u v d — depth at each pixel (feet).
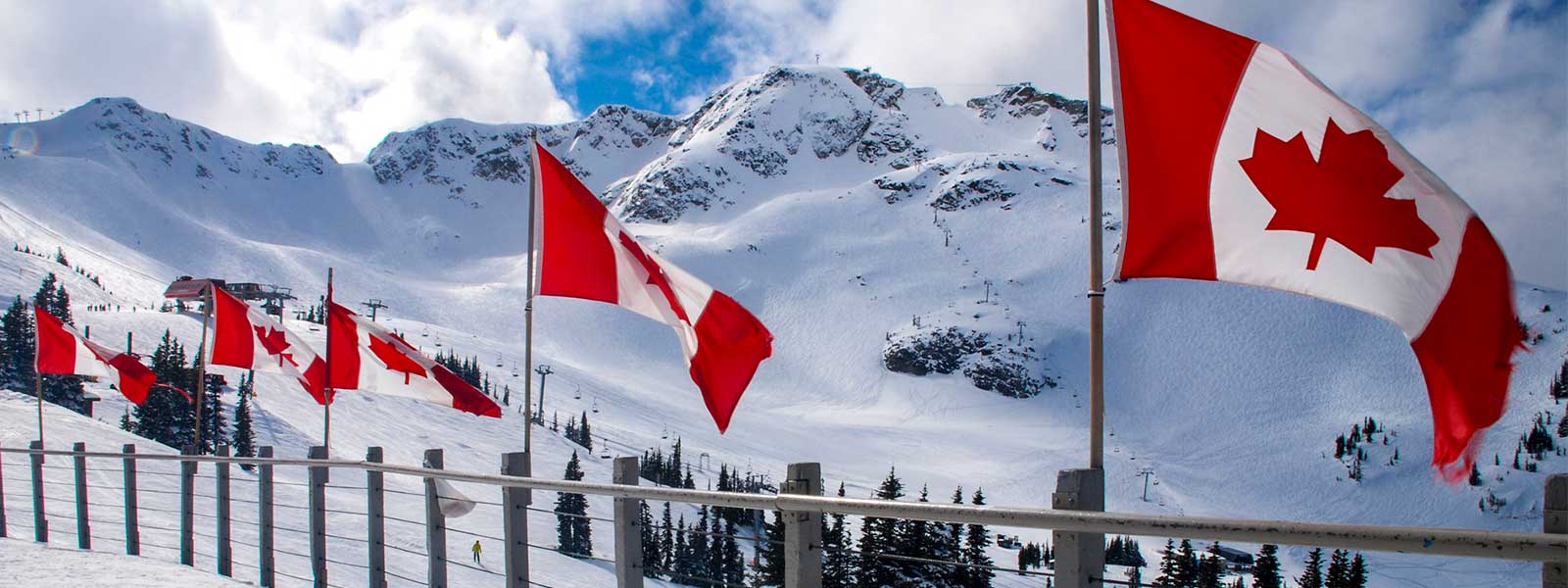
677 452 372.38
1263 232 19.07
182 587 27.04
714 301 29.04
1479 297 16.83
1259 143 19.07
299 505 112.06
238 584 28.71
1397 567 261.65
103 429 140.56
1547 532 9.33
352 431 320.70
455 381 45.57
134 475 37.47
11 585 26.50
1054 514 12.20
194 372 237.25
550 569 110.63
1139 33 19.98
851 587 61.16
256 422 280.31
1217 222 19.39
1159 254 19.74
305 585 32.22
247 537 69.56
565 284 31.94
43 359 69.67
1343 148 18.38
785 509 15.19
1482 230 16.99
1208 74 19.52
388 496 146.72
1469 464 16.28
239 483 124.26
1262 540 10.52
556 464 371.97
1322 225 18.47
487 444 364.99
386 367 47.50
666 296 30.37
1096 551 12.54
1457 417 16.81
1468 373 16.84
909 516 13.43
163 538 56.08
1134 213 19.88
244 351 58.23
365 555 73.72
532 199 32.53
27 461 99.55
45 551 34.53
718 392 29.27
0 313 513.45
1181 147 19.70
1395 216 17.81
